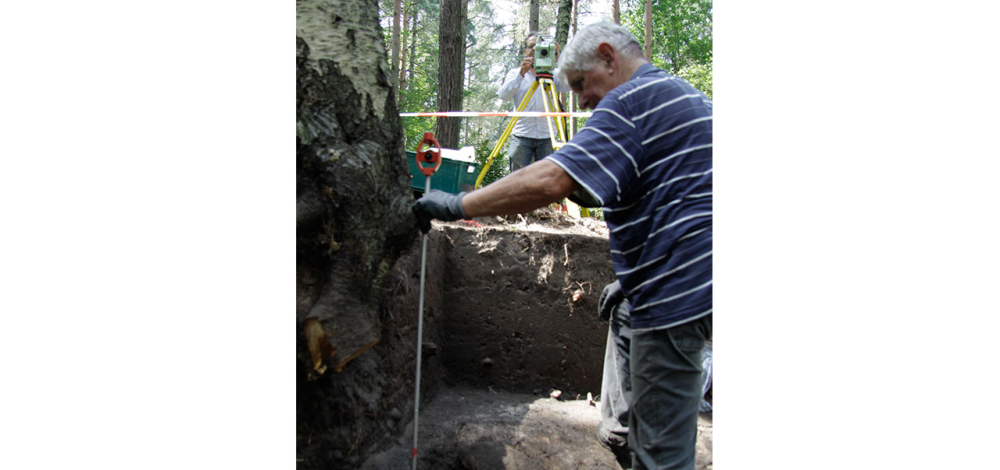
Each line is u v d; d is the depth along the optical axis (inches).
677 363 62.9
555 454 98.5
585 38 69.6
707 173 61.7
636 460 67.4
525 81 180.7
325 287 66.7
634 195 62.9
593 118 61.4
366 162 65.4
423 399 115.8
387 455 92.0
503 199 61.9
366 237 66.2
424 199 70.8
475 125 941.2
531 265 126.7
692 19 749.9
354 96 66.2
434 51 803.4
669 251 61.4
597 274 125.2
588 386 125.4
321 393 80.4
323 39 64.8
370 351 95.1
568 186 59.1
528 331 126.7
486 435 103.2
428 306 118.0
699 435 108.3
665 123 61.1
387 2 644.7
